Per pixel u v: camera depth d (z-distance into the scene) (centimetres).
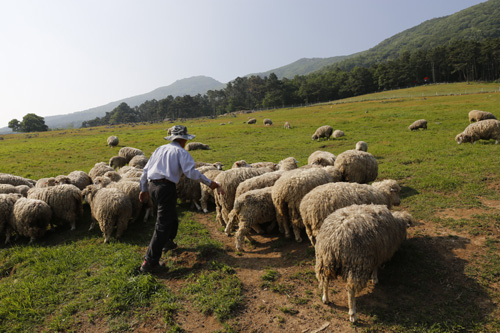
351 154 942
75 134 6300
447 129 2269
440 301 420
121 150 1994
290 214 639
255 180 765
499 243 530
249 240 664
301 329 395
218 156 2006
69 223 857
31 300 475
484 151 1290
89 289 498
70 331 408
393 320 396
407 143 1806
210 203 993
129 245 665
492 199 742
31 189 925
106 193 714
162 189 513
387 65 13650
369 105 6400
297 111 7769
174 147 529
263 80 17050
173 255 606
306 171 675
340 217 447
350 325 393
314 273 511
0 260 642
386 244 438
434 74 12862
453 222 633
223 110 16138
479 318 385
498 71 11294
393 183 661
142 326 413
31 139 5012
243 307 443
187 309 443
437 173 1019
